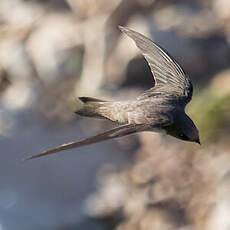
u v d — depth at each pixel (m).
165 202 16.95
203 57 19.44
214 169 17.05
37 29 20.88
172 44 19.33
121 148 18.38
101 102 6.97
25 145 18.59
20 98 19.92
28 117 19.41
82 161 18.12
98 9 20.06
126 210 17.03
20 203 17.23
